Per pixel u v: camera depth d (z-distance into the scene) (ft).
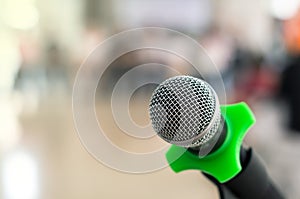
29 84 18.97
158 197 5.62
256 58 11.22
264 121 8.68
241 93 10.05
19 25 26.94
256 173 1.24
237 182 1.22
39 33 27.30
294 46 8.92
